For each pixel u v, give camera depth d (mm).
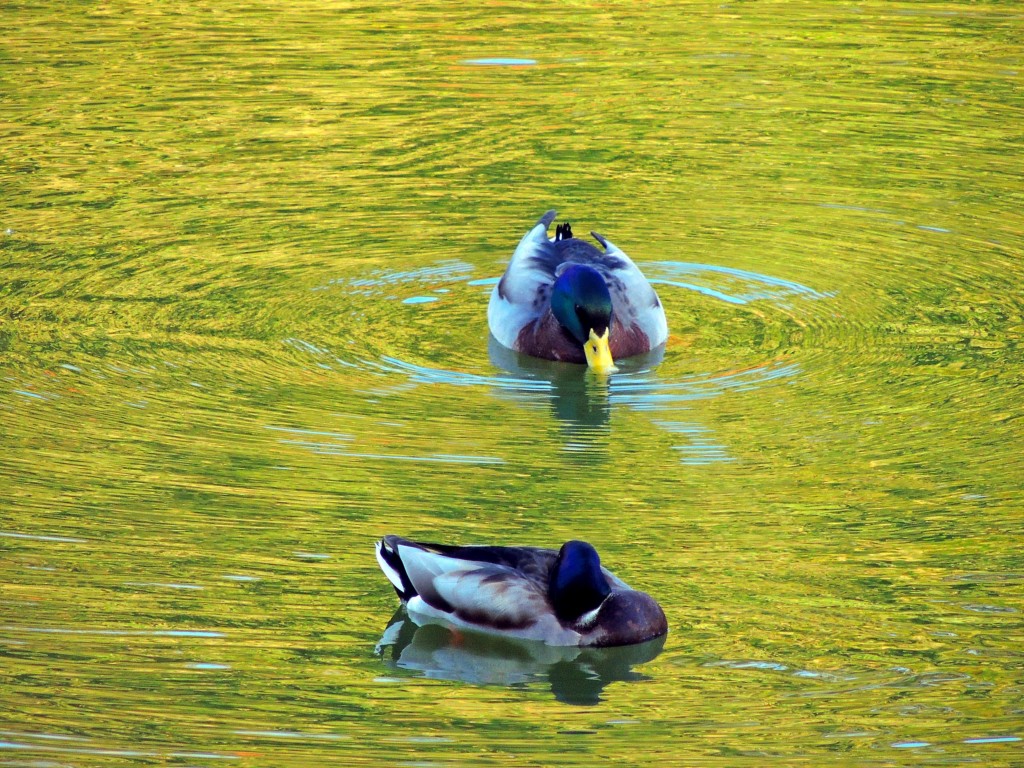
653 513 12734
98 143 22266
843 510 12766
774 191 20688
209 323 16828
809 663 10414
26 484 13016
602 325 15867
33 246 18734
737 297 17766
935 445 14023
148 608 11102
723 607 11180
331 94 24328
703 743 9406
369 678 10273
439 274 18375
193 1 29578
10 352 15867
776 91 24484
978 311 17250
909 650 10562
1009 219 19750
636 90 24531
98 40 27016
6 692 9906
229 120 23219
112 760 9109
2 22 28031
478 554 11281
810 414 14766
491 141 22453
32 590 11281
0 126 22703
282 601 11297
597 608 10797
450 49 26641
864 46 26641
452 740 9453
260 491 13023
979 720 9641
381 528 12375
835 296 17734
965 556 11922
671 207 20188
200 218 19750
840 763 9148
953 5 29188
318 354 16156
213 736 9422
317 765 9109
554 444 14180
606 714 9820
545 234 17797
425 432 14367
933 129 22875
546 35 27453
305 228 19484
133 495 12852
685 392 15383
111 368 15578
